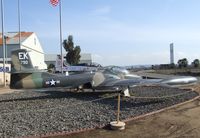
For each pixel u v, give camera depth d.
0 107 18.08
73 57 75.50
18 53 21.20
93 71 22.83
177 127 11.12
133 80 21.59
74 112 15.50
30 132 11.24
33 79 21.14
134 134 10.34
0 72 40.09
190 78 20.77
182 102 16.84
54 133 10.81
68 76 21.80
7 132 11.38
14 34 67.12
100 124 12.18
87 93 23.67
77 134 10.52
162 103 17.22
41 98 21.81
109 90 21.61
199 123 11.61
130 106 17.05
